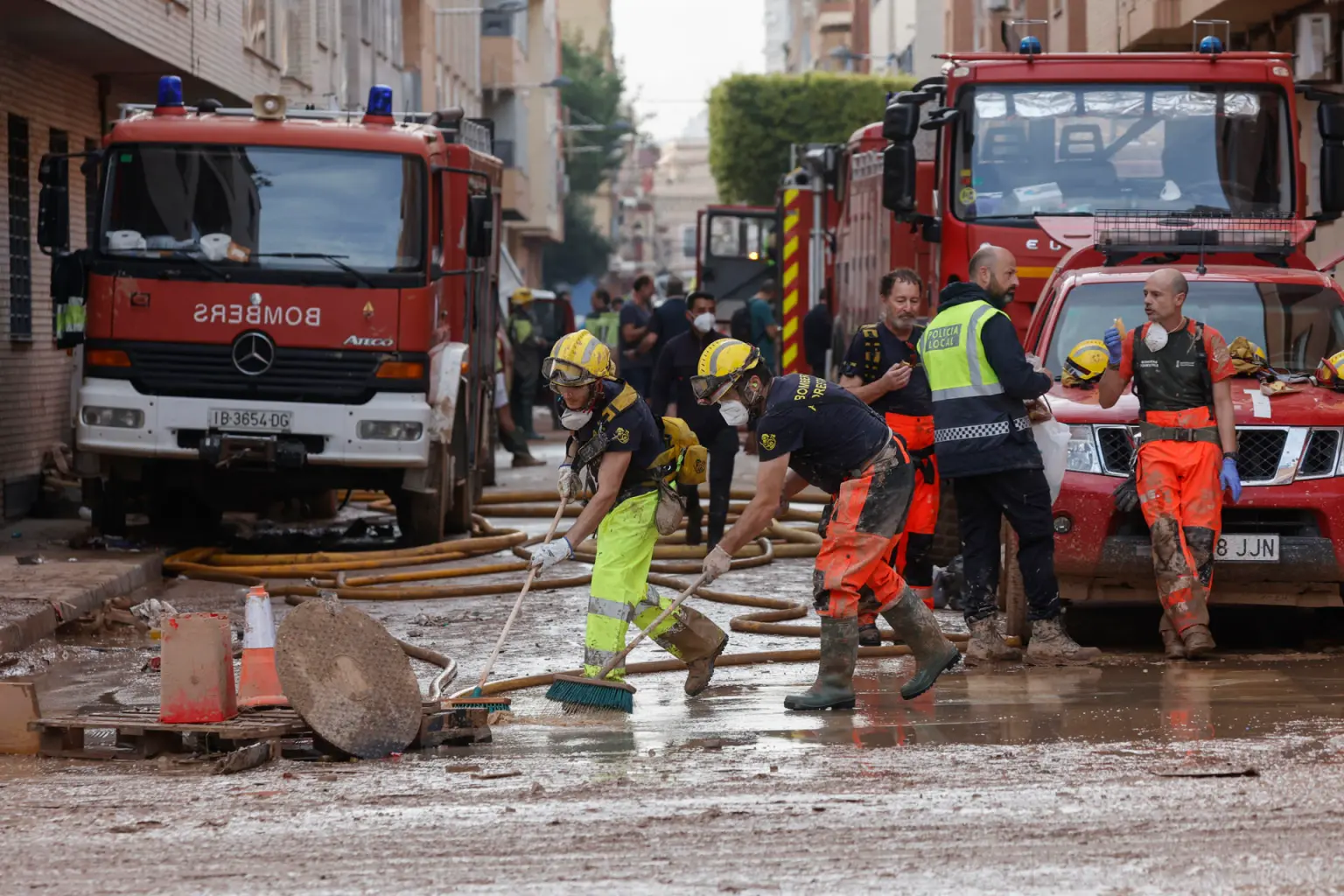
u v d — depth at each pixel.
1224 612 25.62
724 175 145.50
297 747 16.58
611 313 69.75
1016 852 11.84
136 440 31.31
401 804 13.90
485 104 135.25
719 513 31.28
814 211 49.88
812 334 48.19
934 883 11.15
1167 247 26.77
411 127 33.25
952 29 100.38
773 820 12.96
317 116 33.22
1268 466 21.67
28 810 13.94
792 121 142.50
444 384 32.94
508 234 152.50
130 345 31.38
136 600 27.45
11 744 16.77
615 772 15.04
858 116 142.62
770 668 21.53
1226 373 21.16
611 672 18.64
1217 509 21.19
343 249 31.58
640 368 46.62
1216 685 19.12
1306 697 18.19
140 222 31.59
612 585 18.41
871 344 23.19
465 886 11.36
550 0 155.62
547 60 153.25
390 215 31.75
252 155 31.67
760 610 26.55
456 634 24.64
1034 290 30.81
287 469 31.97
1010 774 14.43
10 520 38.34
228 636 16.92
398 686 16.44
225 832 13.00
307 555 31.23
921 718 17.42
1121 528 21.94
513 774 15.00
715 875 11.47
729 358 17.58
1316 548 21.47
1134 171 31.89
